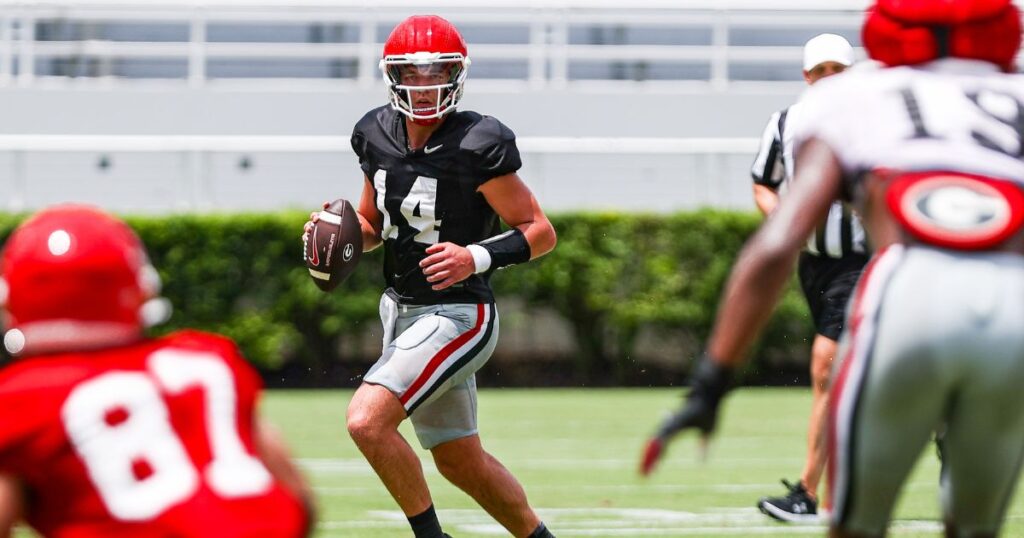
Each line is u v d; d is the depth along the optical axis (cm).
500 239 1631
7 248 861
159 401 838
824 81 1022
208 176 5481
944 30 1001
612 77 6506
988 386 930
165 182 5500
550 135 5866
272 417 3875
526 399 4547
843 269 2109
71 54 5972
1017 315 923
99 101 5834
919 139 962
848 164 973
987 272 930
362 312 4866
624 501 2377
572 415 4009
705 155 5481
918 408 942
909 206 946
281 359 4916
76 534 819
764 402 4403
